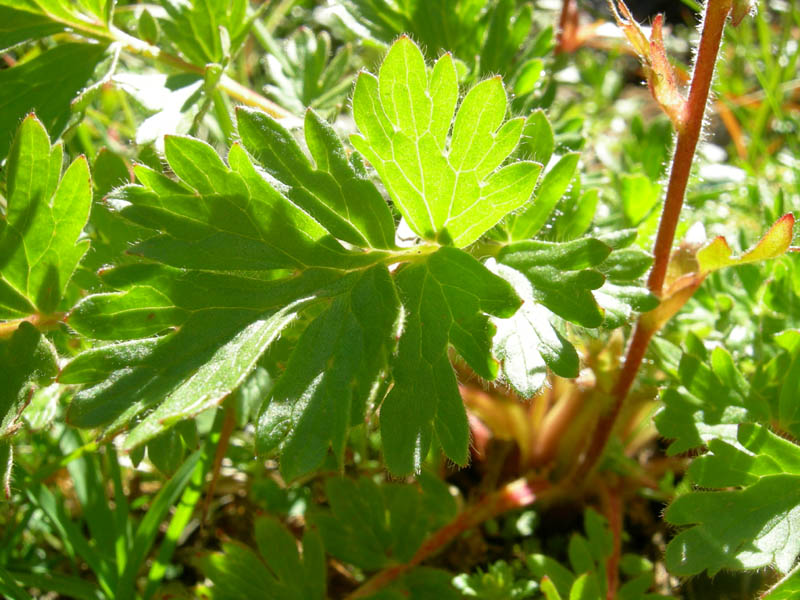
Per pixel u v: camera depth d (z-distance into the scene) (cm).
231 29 14
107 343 10
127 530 12
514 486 15
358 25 16
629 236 11
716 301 14
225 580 12
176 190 10
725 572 13
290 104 16
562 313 10
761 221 16
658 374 14
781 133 21
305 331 10
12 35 13
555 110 22
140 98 13
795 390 11
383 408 10
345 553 13
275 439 9
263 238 10
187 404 9
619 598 12
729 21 11
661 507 15
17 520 14
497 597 12
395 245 10
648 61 11
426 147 10
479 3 16
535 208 12
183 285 10
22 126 11
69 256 11
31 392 10
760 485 10
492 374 10
